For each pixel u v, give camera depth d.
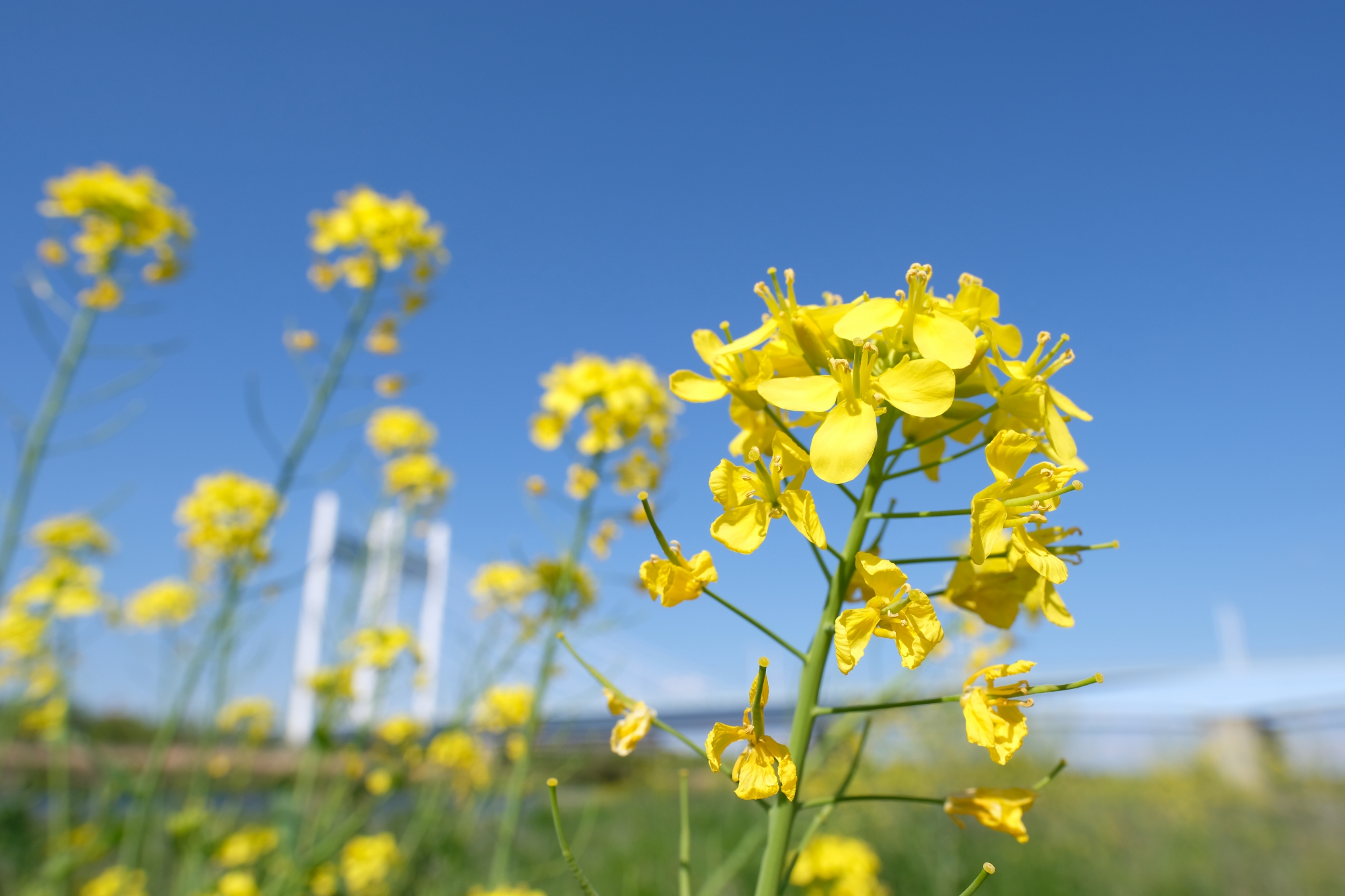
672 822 9.45
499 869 4.21
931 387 1.27
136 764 6.91
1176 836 11.52
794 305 1.51
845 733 4.19
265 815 7.18
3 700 6.63
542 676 4.51
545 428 4.80
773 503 1.37
